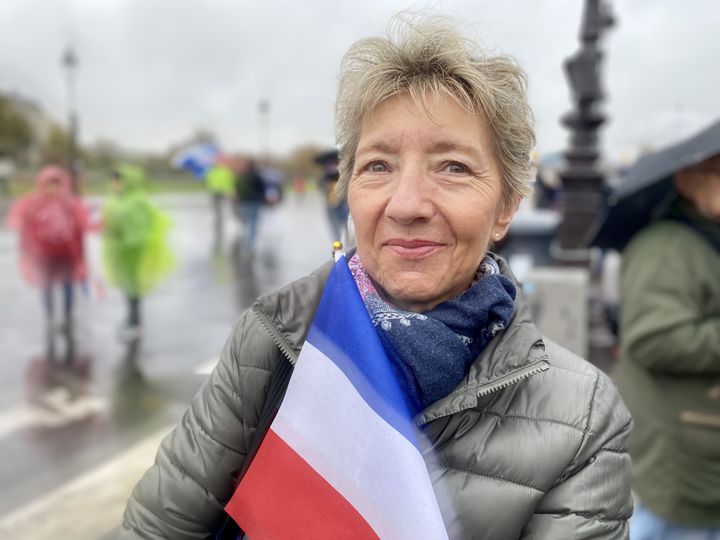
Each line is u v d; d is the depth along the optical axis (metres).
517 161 1.07
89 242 12.63
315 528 0.92
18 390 4.75
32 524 2.94
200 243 13.66
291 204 29.78
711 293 1.94
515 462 0.97
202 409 1.15
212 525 1.13
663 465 2.00
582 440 0.98
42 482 3.34
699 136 1.99
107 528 2.90
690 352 1.87
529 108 1.08
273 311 1.10
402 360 0.98
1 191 28.55
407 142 1.00
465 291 1.06
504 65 1.05
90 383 4.92
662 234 2.02
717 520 1.96
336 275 1.00
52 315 6.78
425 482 0.89
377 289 1.11
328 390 0.95
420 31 1.03
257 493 0.95
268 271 10.37
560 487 0.98
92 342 6.11
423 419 0.98
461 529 0.95
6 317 7.06
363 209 1.04
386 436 0.90
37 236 6.55
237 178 12.02
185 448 1.13
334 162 5.39
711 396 1.94
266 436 0.96
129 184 6.37
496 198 1.05
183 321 6.96
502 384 0.98
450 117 0.99
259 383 1.12
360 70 1.06
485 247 1.05
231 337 1.18
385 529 0.89
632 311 1.99
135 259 6.31
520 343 1.01
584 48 5.90
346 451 0.92
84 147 49.00
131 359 5.57
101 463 3.56
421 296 1.03
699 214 2.02
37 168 40.53
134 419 4.20
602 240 2.57
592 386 1.04
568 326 4.57
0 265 10.55
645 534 2.06
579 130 5.91
